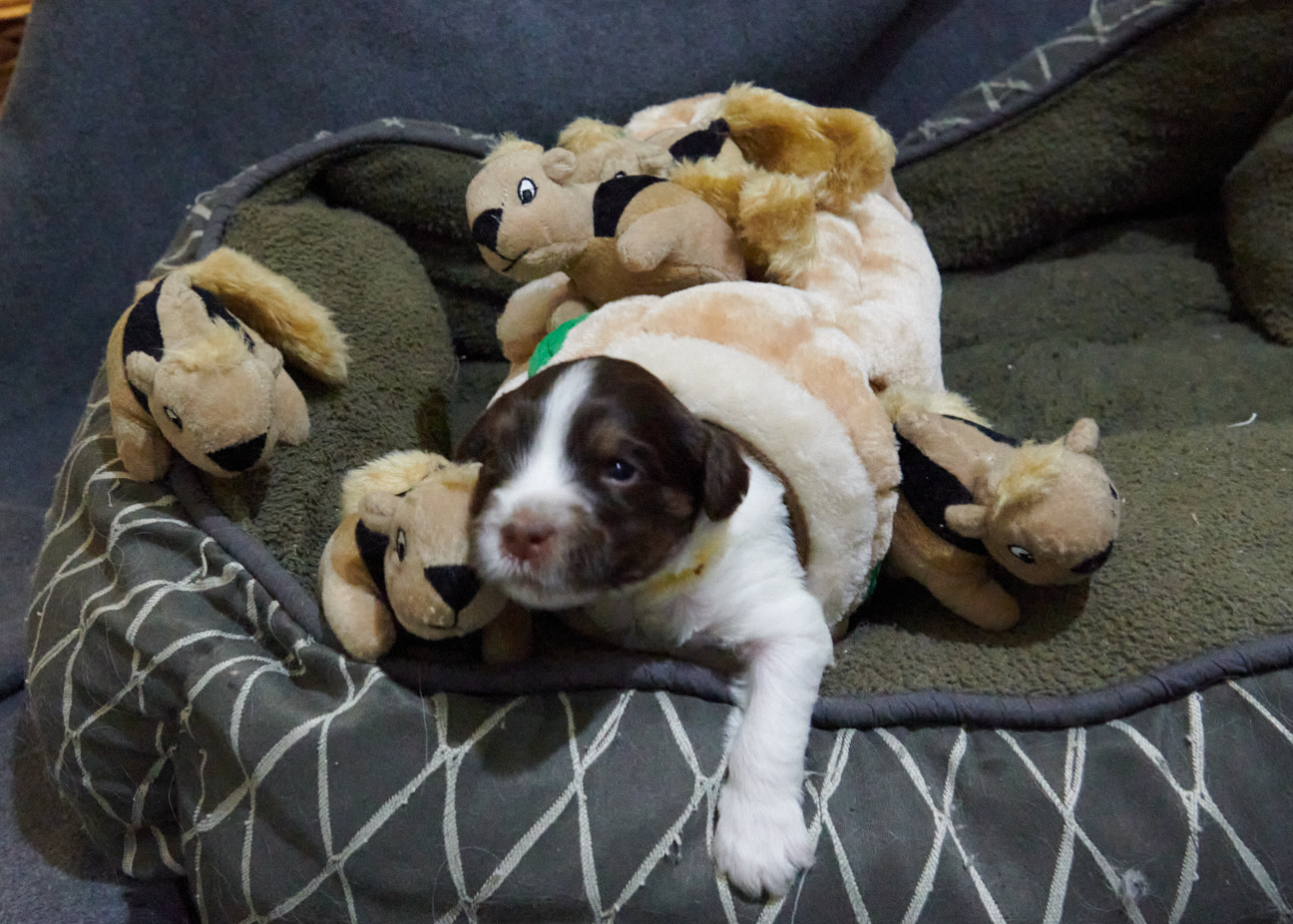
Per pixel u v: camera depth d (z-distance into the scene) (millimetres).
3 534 1788
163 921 1227
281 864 979
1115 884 910
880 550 1159
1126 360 1726
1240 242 1777
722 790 965
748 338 1121
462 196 1751
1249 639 987
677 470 934
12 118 1833
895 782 979
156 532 1158
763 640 1030
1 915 1213
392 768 975
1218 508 1165
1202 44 1753
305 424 1310
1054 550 1012
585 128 1355
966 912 914
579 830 940
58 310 1946
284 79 1864
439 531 931
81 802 1205
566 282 1373
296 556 1293
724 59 1934
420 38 1847
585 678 1029
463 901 940
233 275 1237
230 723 1011
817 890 918
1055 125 1859
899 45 2057
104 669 1116
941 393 1257
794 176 1303
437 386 1634
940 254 1981
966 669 1067
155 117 1866
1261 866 901
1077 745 974
